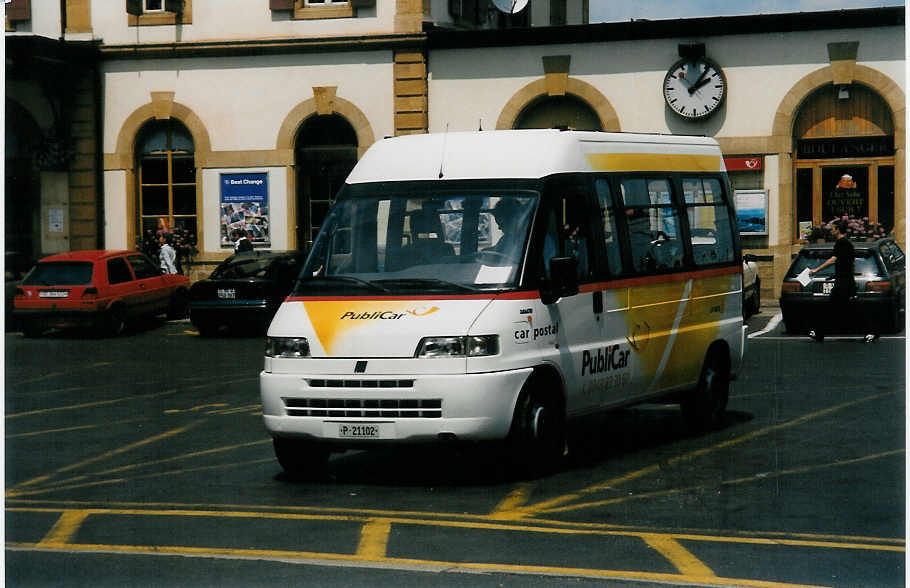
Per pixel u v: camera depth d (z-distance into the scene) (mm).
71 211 33625
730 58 30266
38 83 33500
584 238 11438
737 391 15961
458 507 9445
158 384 17891
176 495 10109
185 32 33000
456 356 10055
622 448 12102
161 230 33406
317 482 10602
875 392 15578
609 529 8602
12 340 25344
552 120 31625
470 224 10812
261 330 26141
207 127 33000
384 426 10117
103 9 33406
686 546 8055
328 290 10680
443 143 11398
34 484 10734
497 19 35938
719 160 14070
